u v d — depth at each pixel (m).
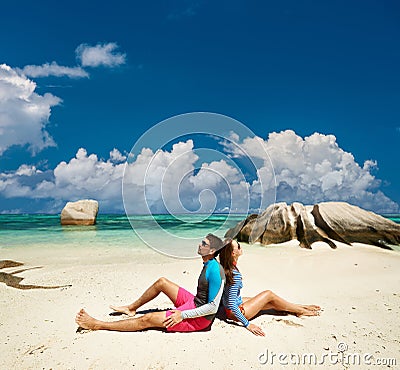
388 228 9.27
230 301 3.61
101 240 10.77
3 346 3.11
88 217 16.20
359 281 5.55
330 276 5.89
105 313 3.95
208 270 3.43
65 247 9.32
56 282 5.32
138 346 3.10
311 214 9.89
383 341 3.29
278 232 9.70
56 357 2.91
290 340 3.29
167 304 4.26
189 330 3.41
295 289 5.05
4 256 7.94
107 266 6.58
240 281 3.71
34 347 3.09
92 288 4.98
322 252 8.30
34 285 5.16
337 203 10.09
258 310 3.76
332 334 3.43
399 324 3.71
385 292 4.91
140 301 3.83
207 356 2.95
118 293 4.75
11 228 14.73
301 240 9.35
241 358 2.93
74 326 3.56
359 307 4.23
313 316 3.91
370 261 7.13
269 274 5.97
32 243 10.12
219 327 3.55
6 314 3.91
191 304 3.50
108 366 2.78
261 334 3.38
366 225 9.38
